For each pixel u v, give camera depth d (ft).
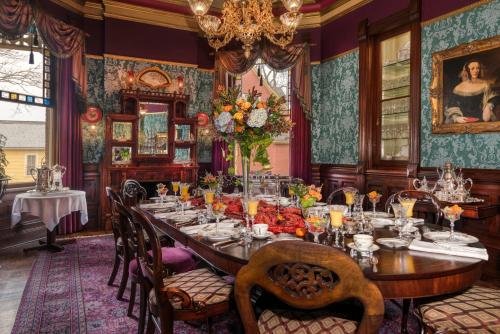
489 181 11.36
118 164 17.89
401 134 15.49
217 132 8.87
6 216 15.19
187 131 19.54
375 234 6.92
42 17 15.06
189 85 20.03
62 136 16.96
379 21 15.78
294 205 10.06
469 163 12.12
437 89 13.05
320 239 6.37
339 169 18.12
